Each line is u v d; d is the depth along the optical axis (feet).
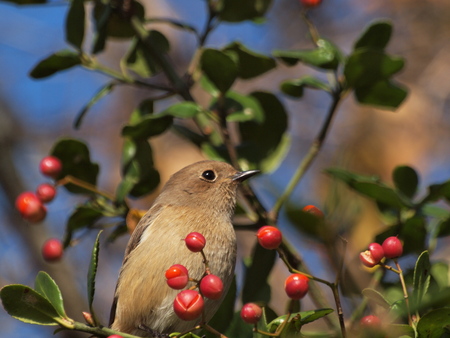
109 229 54.03
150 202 53.01
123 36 36.47
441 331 23.31
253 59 33.60
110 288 53.42
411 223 30.27
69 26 33.47
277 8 61.05
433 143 56.59
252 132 35.12
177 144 57.26
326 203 24.89
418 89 57.88
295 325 24.39
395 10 60.08
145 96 61.46
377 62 31.53
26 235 51.57
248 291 31.60
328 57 32.32
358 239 34.78
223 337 24.52
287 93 33.78
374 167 55.88
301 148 56.54
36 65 33.65
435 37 59.06
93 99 33.42
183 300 24.32
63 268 50.08
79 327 25.34
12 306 25.14
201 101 56.34
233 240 34.68
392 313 24.14
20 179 53.11
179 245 33.37
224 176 35.65
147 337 33.76
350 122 57.16
